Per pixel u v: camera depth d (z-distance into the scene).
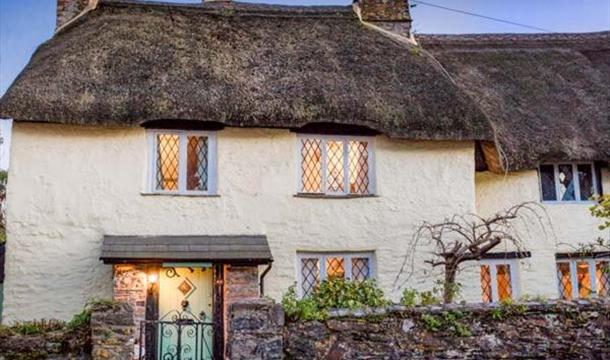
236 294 9.64
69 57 10.56
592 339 6.74
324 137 11.08
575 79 14.36
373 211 10.80
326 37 12.89
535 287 11.96
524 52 15.58
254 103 10.27
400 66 12.03
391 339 6.52
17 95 9.60
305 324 6.44
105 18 12.50
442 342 6.57
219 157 10.50
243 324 6.24
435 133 10.67
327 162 11.06
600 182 12.56
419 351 6.51
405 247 10.73
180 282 10.00
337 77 11.24
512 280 12.03
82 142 10.08
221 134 10.59
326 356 6.37
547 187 12.56
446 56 14.84
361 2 14.47
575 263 12.45
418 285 10.61
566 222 12.31
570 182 12.62
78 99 9.79
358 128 11.02
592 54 15.96
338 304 7.59
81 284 9.66
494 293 11.91
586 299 7.04
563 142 11.98
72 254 9.72
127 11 13.10
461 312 6.69
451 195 11.04
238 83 10.65
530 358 6.62
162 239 9.84
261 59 11.54
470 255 9.49
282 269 10.33
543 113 12.82
